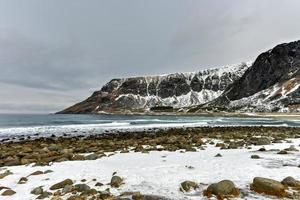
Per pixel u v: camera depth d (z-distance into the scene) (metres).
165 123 82.38
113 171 15.38
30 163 19.20
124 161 18.53
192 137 35.78
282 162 16.28
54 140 36.41
